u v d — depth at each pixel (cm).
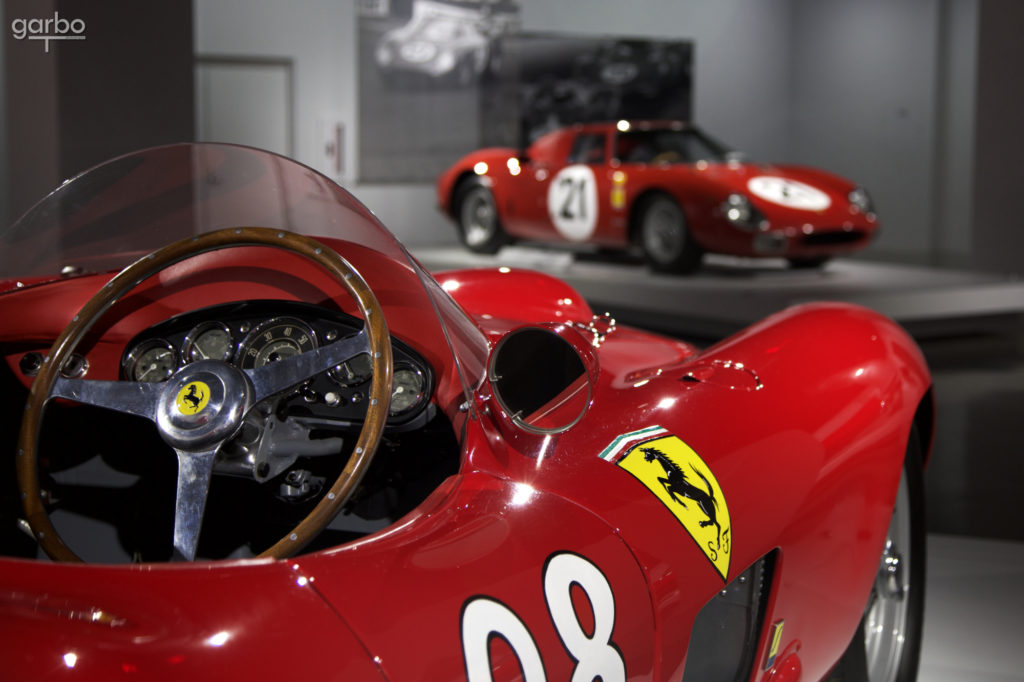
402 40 1045
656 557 106
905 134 1130
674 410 131
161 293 125
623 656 98
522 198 794
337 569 83
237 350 121
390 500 118
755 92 1253
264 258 125
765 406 138
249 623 76
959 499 326
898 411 154
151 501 128
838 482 140
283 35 991
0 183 520
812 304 173
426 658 80
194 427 103
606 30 1152
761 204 658
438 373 117
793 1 1259
